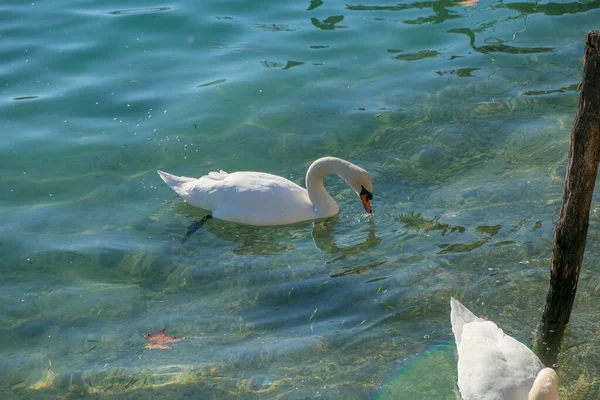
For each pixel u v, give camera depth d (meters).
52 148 6.17
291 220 5.63
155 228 5.60
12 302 5.09
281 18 7.50
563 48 6.99
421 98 6.53
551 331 4.75
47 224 5.59
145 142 6.22
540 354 4.70
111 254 5.38
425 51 7.05
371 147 6.12
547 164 5.86
